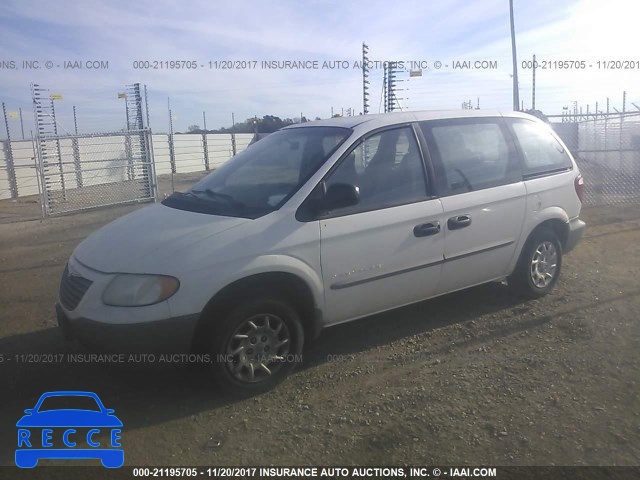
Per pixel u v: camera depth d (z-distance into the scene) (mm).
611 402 3770
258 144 5434
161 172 28578
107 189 17453
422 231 4633
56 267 7863
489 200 5070
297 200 4176
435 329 5105
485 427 3535
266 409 3863
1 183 18172
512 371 4250
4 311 5941
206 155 31719
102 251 4047
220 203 4410
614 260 7141
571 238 5887
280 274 4020
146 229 4164
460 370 4305
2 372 4469
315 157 4500
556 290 5992
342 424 3641
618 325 4988
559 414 3648
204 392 4105
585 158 14336
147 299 3672
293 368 4211
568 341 4730
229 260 3830
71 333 4074
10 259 8531
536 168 5590
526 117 5770
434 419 3646
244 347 3951
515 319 5246
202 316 3799
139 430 3662
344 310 4398
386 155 4652
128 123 21094
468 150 5129
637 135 12141
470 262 5031
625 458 3191
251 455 3359
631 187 12312
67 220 12828
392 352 4672
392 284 4574
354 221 4312
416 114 4992
